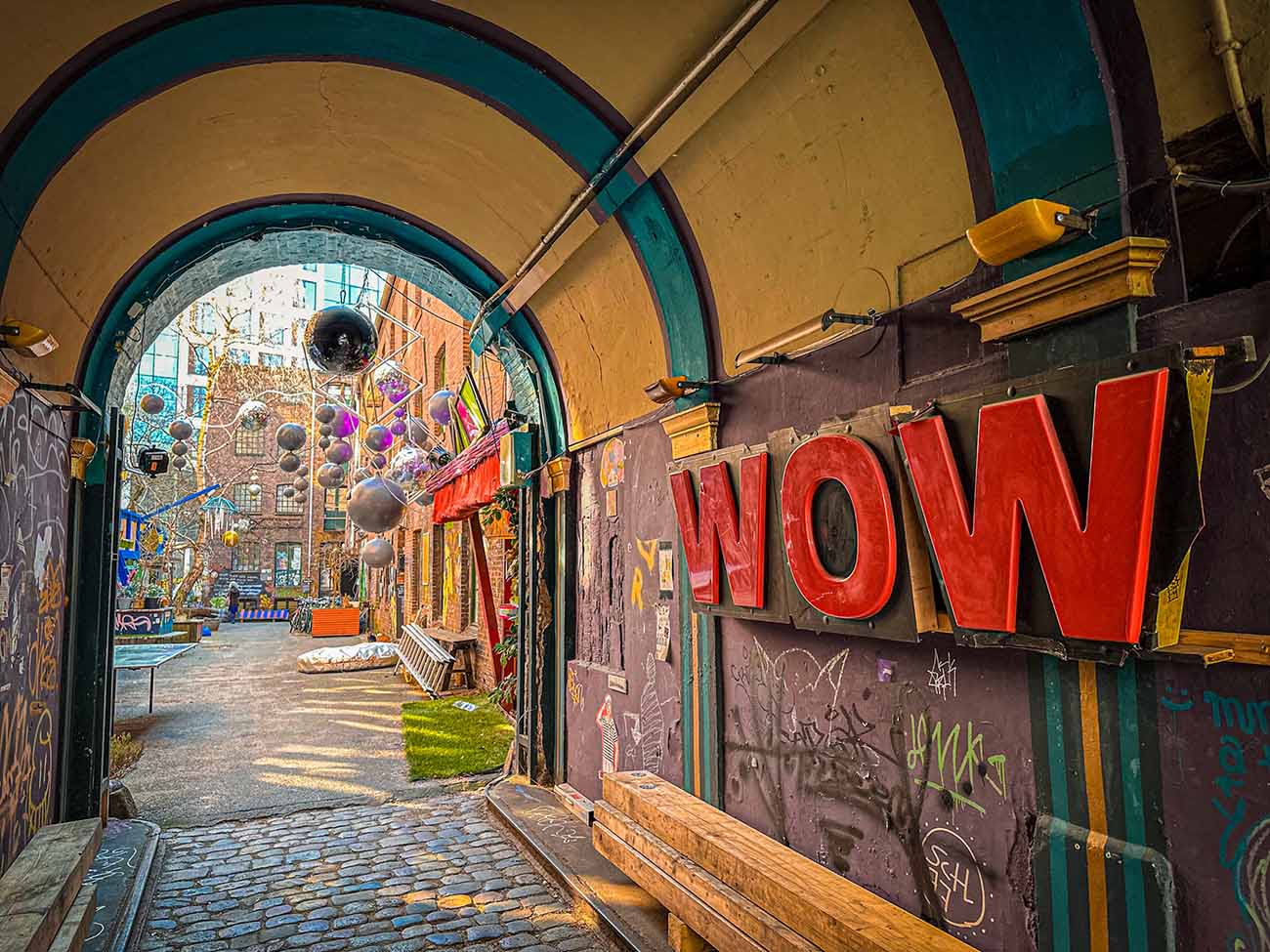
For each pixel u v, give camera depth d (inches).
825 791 120.0
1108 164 76.6
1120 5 73.6
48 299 156.0
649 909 152.6
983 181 91.5
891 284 108.3
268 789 256.1
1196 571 70.9
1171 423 66.9
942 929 97.2
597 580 214.5
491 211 192.7
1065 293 79.0
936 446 90.0
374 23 135.6
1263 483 65.9
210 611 1035.9
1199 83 69.9
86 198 148.9
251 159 178.4
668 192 148.1
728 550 137.2
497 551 405.1
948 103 93.3
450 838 206.7
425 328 582.9
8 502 141.6
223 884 177.3
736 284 144.3
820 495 114.8
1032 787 85.8
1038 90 82.3
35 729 165.3
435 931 153.3
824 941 100.8
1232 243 69.4
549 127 151.9
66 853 145.9
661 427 175.9
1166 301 73.1
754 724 139.3
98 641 205.8
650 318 175.5
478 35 136.3
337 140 178.2
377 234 222.2
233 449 1354.6
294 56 142.9
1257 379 66.6
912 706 103.6
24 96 115.4
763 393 138.5
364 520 344.8
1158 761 73.1
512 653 275.4
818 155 115.6
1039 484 78.4
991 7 83.3
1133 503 69.2
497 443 281.0
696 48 119.3
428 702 409.4
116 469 217.2
